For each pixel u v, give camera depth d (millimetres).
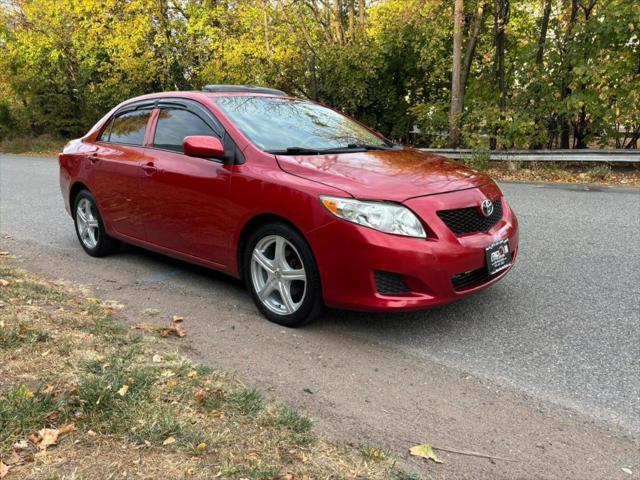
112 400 2570
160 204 4609
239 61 18297
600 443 2504
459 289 3510
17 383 2711
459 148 12719
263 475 2107
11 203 9547
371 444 2443
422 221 3379
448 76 14602
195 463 2168
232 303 4355
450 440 2506
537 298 4270
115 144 5359
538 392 2941
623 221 6598
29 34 23984
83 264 5570
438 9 13281
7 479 2035
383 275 3352
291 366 3238
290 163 3793
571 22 11117
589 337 3574
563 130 11828
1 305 3863
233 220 3984
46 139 25016
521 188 9344
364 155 4102
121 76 21766
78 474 2074
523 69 11742
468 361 3309
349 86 15266
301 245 3594
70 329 3504
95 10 21938
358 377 3113
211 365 3217
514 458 2385
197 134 4469
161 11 20922
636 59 10422
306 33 16672
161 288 4750
